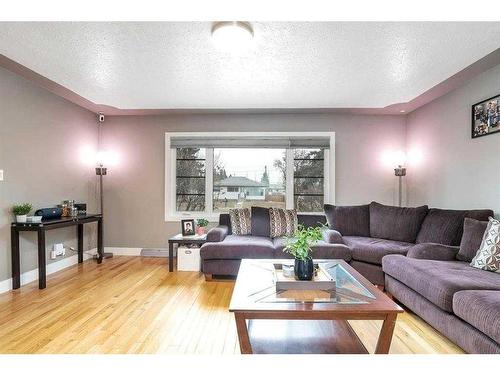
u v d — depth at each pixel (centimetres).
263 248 342
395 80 322
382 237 372
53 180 378
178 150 483
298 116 466
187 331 223
